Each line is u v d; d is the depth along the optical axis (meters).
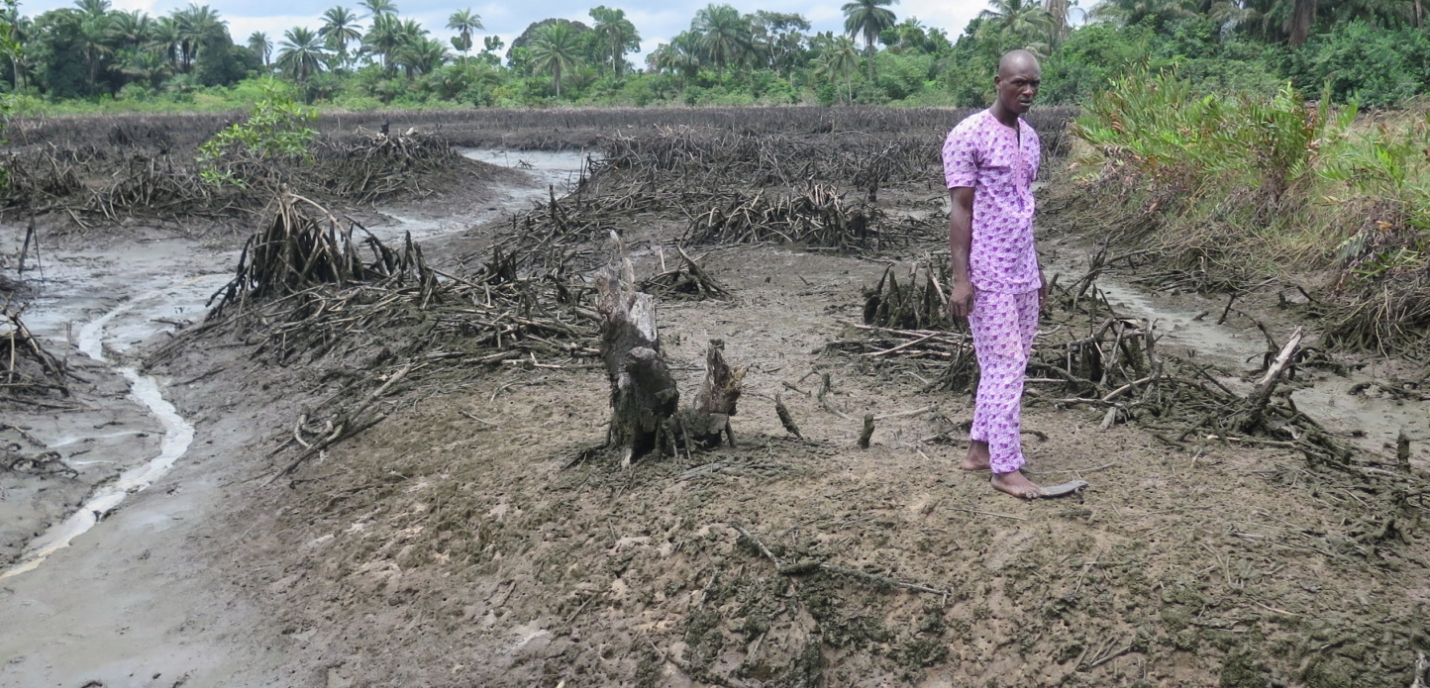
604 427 5.29
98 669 3.92
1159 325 7.62
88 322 9.65
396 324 7.92
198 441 6.44
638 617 3.61
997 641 3.16
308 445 5.78
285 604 4.25
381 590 4.21
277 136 18.28
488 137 32.19
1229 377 6.09
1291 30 36.16
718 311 8.27
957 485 3.95
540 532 4.17
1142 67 14.69
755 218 12.20
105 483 5.80
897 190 18.41
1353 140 10.26
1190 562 3.28
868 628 3.31
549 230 13.52
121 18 87.12
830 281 9.60
